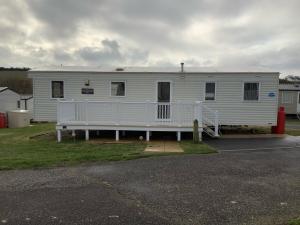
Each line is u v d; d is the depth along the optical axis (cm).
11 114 2006
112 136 1451
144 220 461
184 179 685
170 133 1488
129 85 1534
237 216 475
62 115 1330
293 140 1323
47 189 611
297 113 3023
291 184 647
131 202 538
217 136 1388
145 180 677
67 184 646
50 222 454
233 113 1517
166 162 862
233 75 1503
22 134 1577
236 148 1111
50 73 1555
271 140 1324
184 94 1520
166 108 1434
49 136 1477
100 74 1539
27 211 496
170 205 523
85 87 1552
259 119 1516
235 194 580
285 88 3034
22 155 966
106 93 1547
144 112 1396
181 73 1509
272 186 632
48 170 770
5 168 784
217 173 738
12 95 3200
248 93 1511
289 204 526
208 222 454
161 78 1521
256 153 1009
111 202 538
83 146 1157
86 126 1327
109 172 748
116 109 1345
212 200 547
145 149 1077
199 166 812
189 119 1398
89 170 770
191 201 542
